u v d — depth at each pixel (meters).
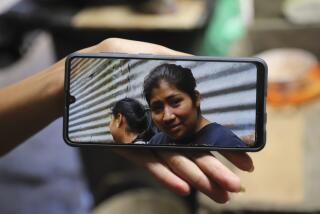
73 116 0.42
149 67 0.41
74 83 0.42
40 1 1.50
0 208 1.71
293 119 0.99
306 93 1.06
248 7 1.29
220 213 0.80
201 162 0.41
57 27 1.42
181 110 0.41
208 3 1.42
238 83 0.41
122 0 1.49
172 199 1.27
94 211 1.45
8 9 1.48
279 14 1.28
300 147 0.90
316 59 1.24
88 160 1.54
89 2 1.48
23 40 1.88
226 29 1.43
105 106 0.42
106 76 0.41
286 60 1.16
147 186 1.48
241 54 1.18
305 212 0.78
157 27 1.38
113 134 0.42
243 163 0.41
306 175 0.84
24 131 0.50
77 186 1.78
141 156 0.42
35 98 0.47
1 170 1.87
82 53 0.41
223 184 0.39
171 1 1.45
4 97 0.48
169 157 0.41
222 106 0.41
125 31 1.40
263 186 0.83
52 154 1.94
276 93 1.06
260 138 0.41
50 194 1.76
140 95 0.42
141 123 0.42
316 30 1.23
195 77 0.41
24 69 2.33
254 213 0.79
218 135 0.41
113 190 1.52
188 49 1.42
